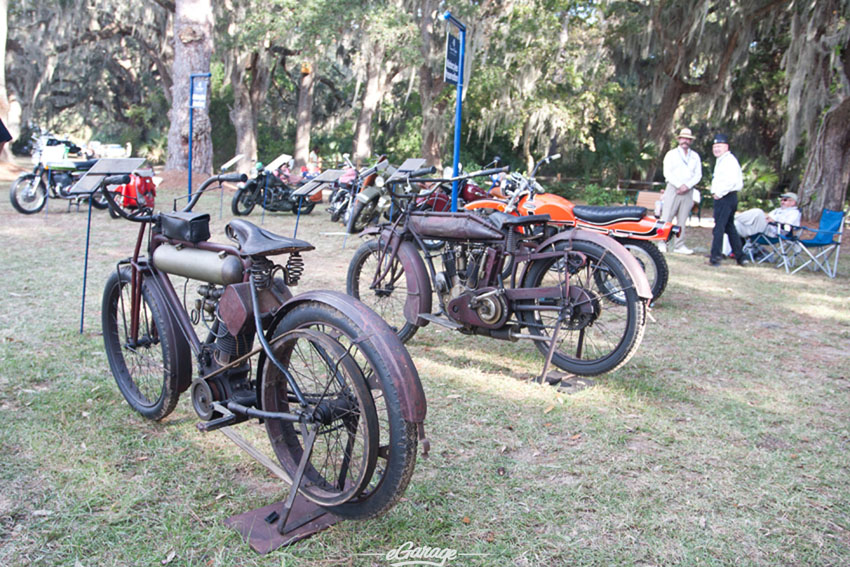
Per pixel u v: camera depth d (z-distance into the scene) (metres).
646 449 3.27
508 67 22.14
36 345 4.36
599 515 2.65
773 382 4.36
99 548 2.30
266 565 2.26
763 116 24.03
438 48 23.92
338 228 11.14
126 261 3.40
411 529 2.50
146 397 3.56
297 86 36.25
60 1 28.78
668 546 2.46
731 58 19.56
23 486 2.65
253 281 2.72
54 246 8.02
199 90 11.41
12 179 17.98
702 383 4.30
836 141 14.80
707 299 6.90
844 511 2.74
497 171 4.56
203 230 2.99
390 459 2.21
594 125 25.27
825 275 8.60
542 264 4.29
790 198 9.30
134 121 39.75
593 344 5.12
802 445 3.38
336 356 2.26
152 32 30.98
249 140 29.98
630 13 19.86
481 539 2.46
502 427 3.48
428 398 3.84
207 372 2.97
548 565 2.32
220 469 2.89
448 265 4.47
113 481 2.73
